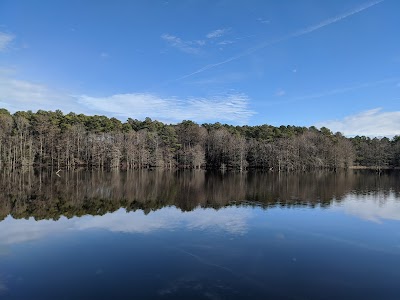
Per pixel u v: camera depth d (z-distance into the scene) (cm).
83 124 13262
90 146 11869
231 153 12356
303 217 3575
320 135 14712
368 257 2323
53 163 11138
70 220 3375
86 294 1709
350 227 3155
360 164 15800
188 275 1959
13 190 5516
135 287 1791
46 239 2672
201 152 12812
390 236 2856
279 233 2902
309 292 1767
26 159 10550
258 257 2286
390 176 10300
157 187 6316
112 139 12462
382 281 1927
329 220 3444
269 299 1677
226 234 2853
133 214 3700
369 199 5006
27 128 11188
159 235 2806
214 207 4166
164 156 12875
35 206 4156
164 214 3697
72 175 8725
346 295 1742
